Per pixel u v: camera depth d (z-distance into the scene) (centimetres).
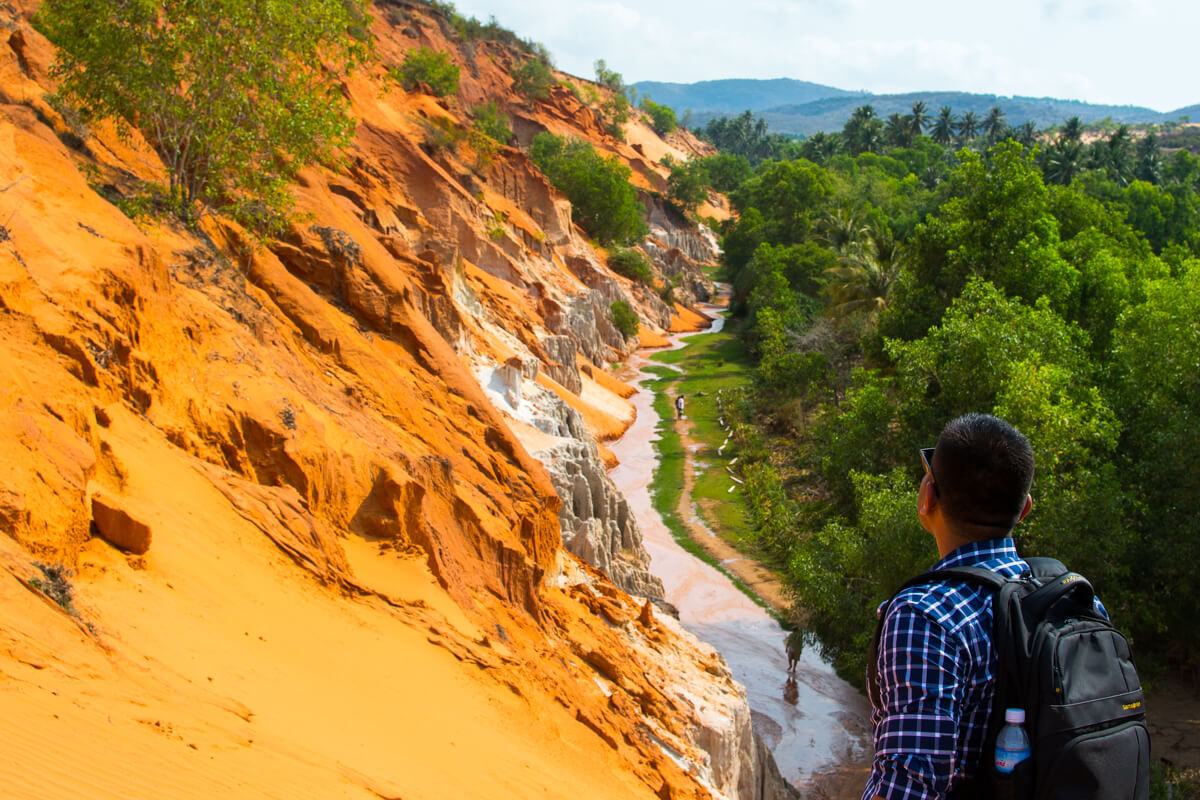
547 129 13538
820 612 2667
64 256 1116
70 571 779
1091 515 2306
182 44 1722
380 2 12744
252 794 601
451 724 1016
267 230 1842
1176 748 2428
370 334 1977
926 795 271
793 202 11062
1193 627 2509
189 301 1391
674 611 2722
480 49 14138
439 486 1586
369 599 1207
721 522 4150
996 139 17700
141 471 1016
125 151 1992
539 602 1669
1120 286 3791
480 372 3312
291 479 1267
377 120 5994
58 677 615
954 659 282
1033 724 274
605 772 1240
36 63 2020
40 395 902
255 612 968
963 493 314
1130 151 13950
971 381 2811
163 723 635
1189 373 2666
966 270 4059
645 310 9294
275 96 1825
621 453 5184
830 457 3328
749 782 1938
